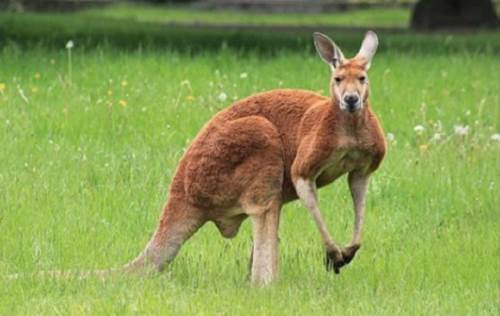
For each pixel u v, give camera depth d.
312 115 15.87
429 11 52.34
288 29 50.16
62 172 21.64
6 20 41.56
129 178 21.50
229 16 65.50
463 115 27.98
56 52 34.09
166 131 24.88
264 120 16.08
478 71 33.88
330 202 20.58
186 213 16.39
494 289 15.99
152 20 58.59
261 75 31.48
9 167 21.72
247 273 16.66
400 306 15.05
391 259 17.44
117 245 17.86
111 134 24.69
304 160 15.64
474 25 51.97
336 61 15.74
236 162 16.00
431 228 19.33
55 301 15.05
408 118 27.19
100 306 14.70
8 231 18.20
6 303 14.97
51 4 61.56
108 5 68.69
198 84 29.48
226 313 14.54
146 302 14.88
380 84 31.11
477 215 20.12
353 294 15.73
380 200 20.83
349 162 15.83
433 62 35.44
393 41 41.38
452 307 15.06
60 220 18.78
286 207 20.02
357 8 71.69
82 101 27.09
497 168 22.86
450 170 22.50
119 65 31.80
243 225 19.31
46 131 24.67
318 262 17.31
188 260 17.14
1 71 30.42
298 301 15.16
